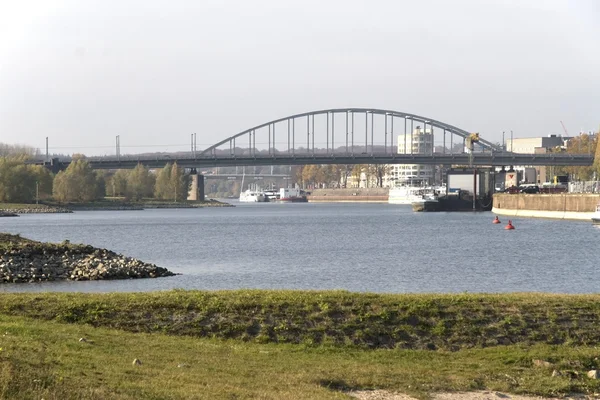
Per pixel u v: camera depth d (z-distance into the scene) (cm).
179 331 9019
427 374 7306
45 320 9238
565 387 6956
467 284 17838
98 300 9875
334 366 7531
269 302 9556
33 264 18525
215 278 19038
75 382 6062
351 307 9394
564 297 10031
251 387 6556
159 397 5909
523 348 8450
